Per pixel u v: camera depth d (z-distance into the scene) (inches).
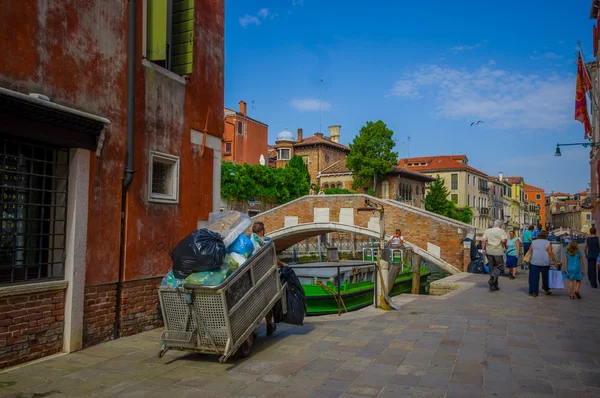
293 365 227.5
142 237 298.5
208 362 232.7
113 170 276.4
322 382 202.5
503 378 207.2
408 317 348.5
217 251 224.8
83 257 256.2
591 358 238.1
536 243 462.0
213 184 368.2
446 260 808.9
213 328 226.1
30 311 231.5
